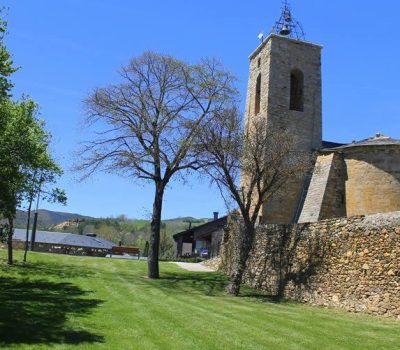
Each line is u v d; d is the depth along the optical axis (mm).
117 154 24500
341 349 9742
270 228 21266
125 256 46469
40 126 24312
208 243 45906
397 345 10234
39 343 8930
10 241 24375
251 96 34750
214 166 20609
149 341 9609
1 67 14055
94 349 8703
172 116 23875
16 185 18766
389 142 24984
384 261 14195
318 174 27016
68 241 47406
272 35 32469
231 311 14438
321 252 17266
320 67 33219
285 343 10125
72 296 15586
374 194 24500
